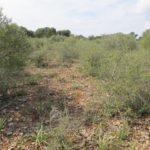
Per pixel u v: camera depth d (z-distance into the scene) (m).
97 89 7.63
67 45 16.73
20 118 6.13
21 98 7.46
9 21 7.77
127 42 15.61
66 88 8.50
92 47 13.52
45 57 15.91
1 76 7.50
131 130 5.45
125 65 7.20
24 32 8.39
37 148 4.89
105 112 6.15
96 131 5.33
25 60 8.27
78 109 6.55
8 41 7.39
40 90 8.26
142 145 4.92
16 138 5.27
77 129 5.38
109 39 16.02
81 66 11.73
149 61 7.46
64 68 12.58
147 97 6.28
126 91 6.27
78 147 4.88
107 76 7.56
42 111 6.46
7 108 6.73
